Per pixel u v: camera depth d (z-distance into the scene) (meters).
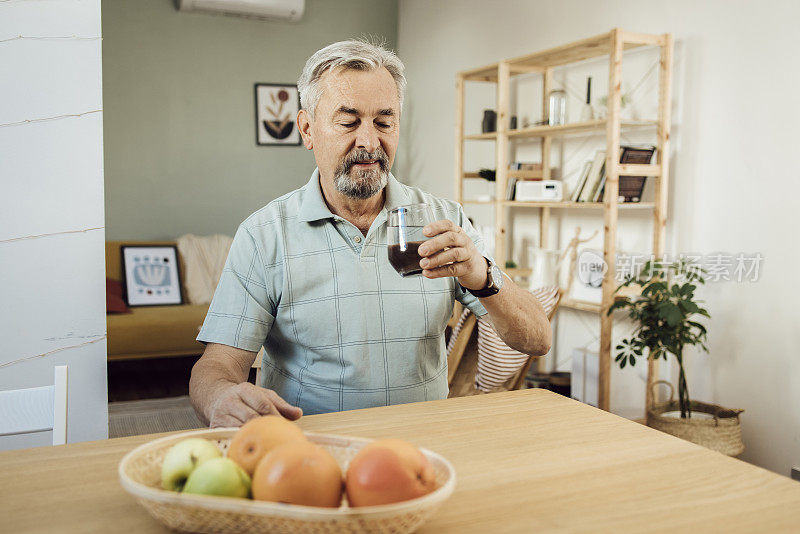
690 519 0.68
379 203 1.46
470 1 4.61
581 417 1.01
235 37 5.25
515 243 4.16
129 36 4.96
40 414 1.09
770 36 2.59
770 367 2.64
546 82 3.79
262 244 1.39
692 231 2.96
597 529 0.65
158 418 3.54
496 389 2.30
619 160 2.97
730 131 2.77
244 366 1.34
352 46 1.31
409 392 1.41
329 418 1.00
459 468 0.81
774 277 2.61
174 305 4.71
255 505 0.56
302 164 5.55
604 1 3.40
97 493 0.74
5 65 1.57
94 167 1.67
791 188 2.54
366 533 0.57
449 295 1.47
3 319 1.61
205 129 5.23
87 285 1.68
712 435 2.55
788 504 0.72
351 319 1.38
